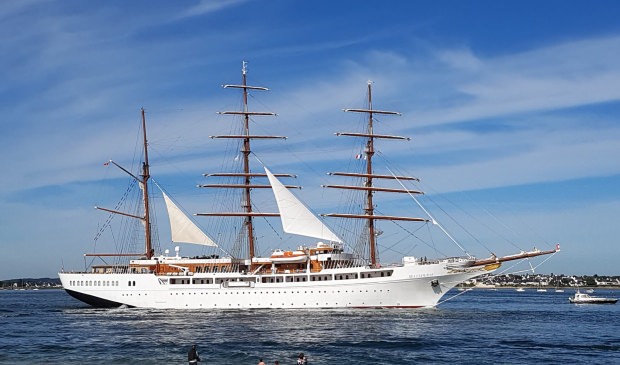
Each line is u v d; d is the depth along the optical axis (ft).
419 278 386.32
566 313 469.16
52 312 427.74
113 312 407.44
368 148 458.09
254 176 469.98
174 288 414.41
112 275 423.64
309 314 374.02
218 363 218.38
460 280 393.09
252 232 467.11
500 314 418.31
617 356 240.32
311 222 452.76
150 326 323.16
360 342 263.90
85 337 284.41
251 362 220.02
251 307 404.57
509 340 279.90
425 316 369.50
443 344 263.08
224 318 357.20
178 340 270.26
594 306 625.41
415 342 265.54
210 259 435.12
